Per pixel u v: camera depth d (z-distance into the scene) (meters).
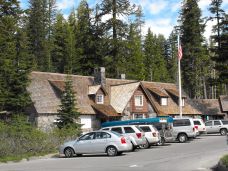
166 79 103.00
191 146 36.12
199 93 92.06
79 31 84.00
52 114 50.22
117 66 70.12
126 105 57.00
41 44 83.06
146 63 101.00
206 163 22.89
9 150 29.00
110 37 68.50
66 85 45.03
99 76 59.81
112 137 29.20
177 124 43.09
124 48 70.06
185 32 82.56
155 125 40.62
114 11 67.50
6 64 45.09
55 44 86.81
